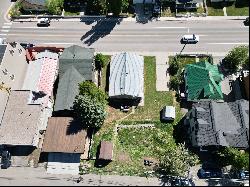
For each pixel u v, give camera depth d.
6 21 118.56
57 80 105.62
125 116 99.25
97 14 117.12
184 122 96.56
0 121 95.00
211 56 106.50
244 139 86.12
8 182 91.69
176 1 114.75
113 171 91.88
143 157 93.38
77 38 113.31
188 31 112.38
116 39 112.31
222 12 115.38
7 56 98.44
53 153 93.81
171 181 89.88
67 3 119.50
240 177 88.94
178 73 104.56
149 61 107.56
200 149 91.19
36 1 117.50
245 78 98.00
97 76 105.94
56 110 96.75
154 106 100.19
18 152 95.31
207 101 91.94
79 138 92.88
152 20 115.12
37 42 113.31
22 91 98.94
